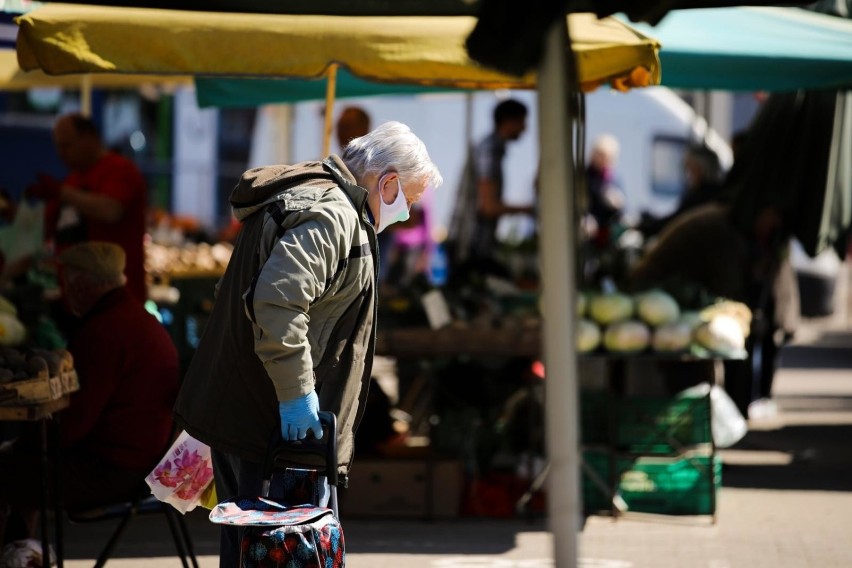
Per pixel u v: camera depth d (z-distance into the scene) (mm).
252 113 37719
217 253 23656
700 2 10695
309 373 8805
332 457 8680
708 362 17250
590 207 28062
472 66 12805
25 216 17922
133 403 11617
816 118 20266
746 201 20234
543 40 7340
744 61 16438
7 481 11469
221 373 9203
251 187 9117
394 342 16594
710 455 16344
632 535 15383
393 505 16484
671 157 40875
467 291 18516
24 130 35812
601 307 16469
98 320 11695
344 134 20594
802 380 32031
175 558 14039
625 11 8008
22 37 12406
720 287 19234
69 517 11617
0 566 11531
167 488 10156
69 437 11562
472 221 25203
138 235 17719
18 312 15188
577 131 9852
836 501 17453
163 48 12547
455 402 17688
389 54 12758
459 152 37438
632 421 16641
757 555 14258
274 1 11727
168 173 37469
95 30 12469
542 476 16578
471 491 16875
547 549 14648
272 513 8539
